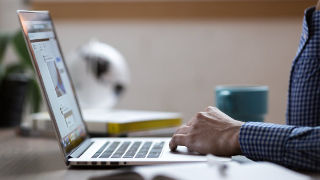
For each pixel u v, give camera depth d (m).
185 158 1.00
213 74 2.70
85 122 1.45
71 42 2.71
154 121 1.60
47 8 2.70
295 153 0.93
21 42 2.17
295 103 1.22
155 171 0.80
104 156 1.04
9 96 1.89
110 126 1.51
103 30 2.71
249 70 2.68
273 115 2.69
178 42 2.70
